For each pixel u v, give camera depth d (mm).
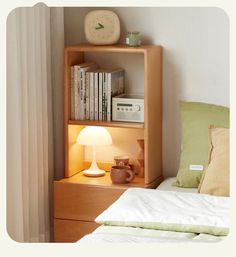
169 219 2199
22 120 2646
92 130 2902
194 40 2857
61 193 2832
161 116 2936
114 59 2980
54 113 2977
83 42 2998
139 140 2896
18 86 2584
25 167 2668
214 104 2852
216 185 2531
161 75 2910
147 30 2912
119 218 2234
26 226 2697
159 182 2922
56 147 3012
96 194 2793
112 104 2865
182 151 2770
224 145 2572
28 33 2668
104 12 2885
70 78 2891
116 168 2881
